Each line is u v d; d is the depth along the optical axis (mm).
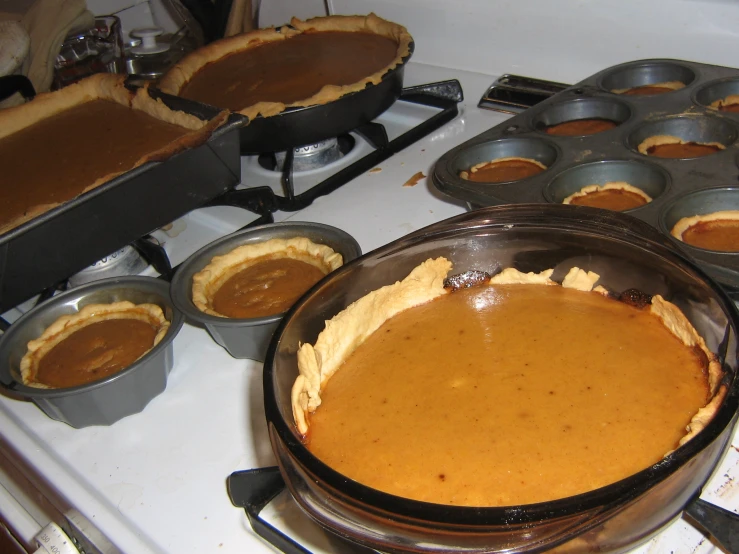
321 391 731
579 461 615
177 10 1789
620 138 1090
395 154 1277
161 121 1244
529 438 643
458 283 830
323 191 1187
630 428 637
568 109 1205
